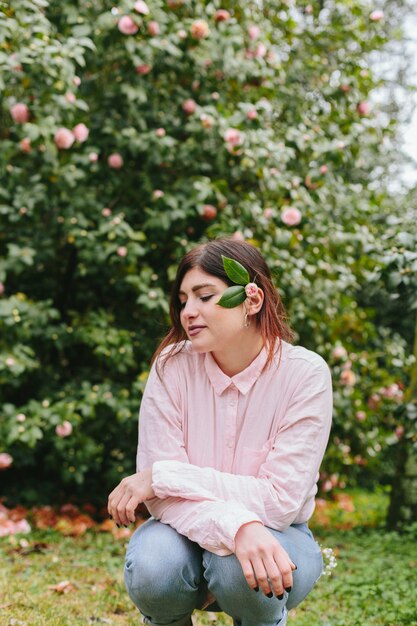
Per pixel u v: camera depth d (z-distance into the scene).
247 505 1.73
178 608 1.80
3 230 4.86
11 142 4.47
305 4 5.48
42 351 4.93
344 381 4.88
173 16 4.62
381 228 5.54
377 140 5.22
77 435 4.52
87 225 4.56
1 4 3.81
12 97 4.57
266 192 4.79
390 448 6.12
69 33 4.59
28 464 4.86
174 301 1.97
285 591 1.63
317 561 1.87
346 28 5.29
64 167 4.55
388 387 5.39
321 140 4.92
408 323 6.84
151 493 1.78
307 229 4.87
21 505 4.86
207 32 4.54
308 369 1.87
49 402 4.54
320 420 1.83
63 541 3.99
